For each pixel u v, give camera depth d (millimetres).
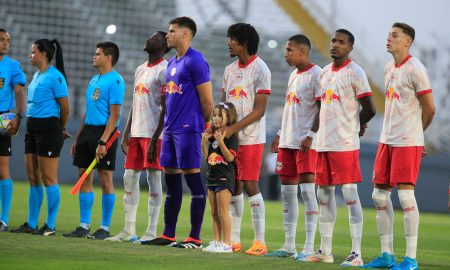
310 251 25172
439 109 79250
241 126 25156
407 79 22656
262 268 20766
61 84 28969
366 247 32406
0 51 29844
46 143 28750
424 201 69062
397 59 23016
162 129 27484
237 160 25859
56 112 29016
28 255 21297
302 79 25578
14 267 19109
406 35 22875
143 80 28500
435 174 69062
